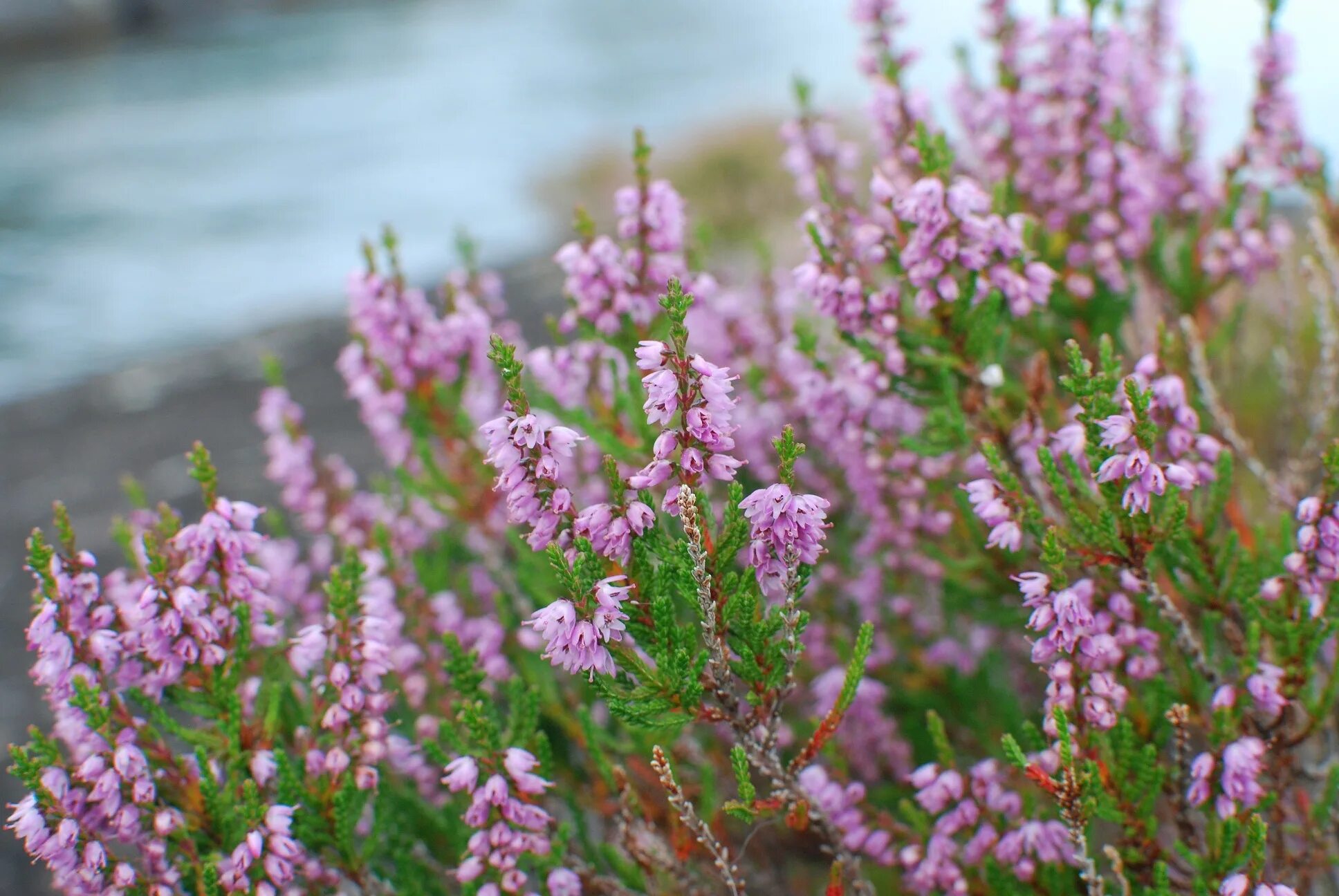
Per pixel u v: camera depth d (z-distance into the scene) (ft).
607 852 1.05
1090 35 1.19
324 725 0.99
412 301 1.21
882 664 1.20
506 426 0.90
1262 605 0.98
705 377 0.89
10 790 1.53
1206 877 0.95
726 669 0.93
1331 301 1.22
